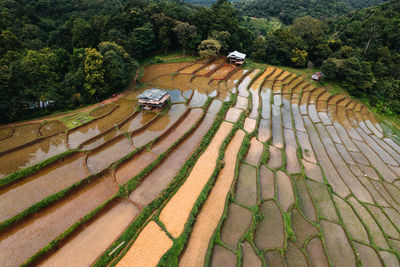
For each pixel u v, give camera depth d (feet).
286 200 79.77
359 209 82.69
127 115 105.60
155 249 54.95
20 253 50.52
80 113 104.12
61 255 51.67
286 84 170.09
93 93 109.60
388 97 164.96
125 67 128.16
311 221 73.97
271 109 132.98
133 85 137.59
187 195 70.90
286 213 73.97
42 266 49.42
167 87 139.64
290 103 146.82
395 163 109.40
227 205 70.79
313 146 112.68
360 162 107.24
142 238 57.21
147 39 170.50
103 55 117.29
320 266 62.23
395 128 140.05
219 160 85.40
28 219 57.47
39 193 64.08
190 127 102.42
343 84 172.76
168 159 84.58
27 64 96.89
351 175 98.37
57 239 52.65
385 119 148.25
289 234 67.36
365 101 163.84
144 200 67.41
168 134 97.14
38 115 98.94
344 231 73.26
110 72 114.01
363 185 93.86
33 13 166.30
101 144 84.38
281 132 116.98
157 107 111.04
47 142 83.76
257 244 64.13
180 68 168.45
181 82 147.43
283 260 60.49
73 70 117.60
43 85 101.35
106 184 70.28
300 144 112.37
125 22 169.07
